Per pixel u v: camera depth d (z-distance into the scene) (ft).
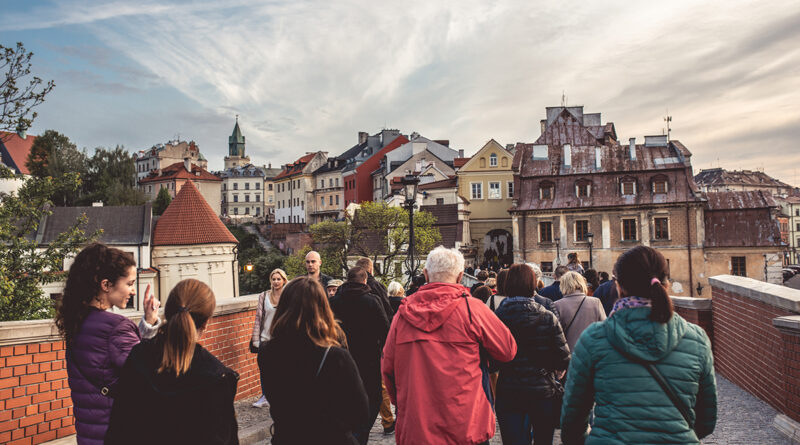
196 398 9.53
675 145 160.56
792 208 455.22
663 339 9.32
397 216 135.33
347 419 10.71
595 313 19.86
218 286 155.02
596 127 221.66
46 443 17.92
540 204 163.84
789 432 18.66
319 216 344.08
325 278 28.07
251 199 509.76
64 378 18.58
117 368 11.21
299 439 10.53
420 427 11.97
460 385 12.10
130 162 290.15
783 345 21.20
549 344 15.52
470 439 11.93
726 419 21.45
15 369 17.42
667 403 9.23
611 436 9.33
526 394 15.43
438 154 271.90
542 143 175.42
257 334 24.62
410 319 12.59
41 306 55.88
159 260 152.15
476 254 189.78
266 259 230.07
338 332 11.99
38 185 58.80
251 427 22.26
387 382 13.19
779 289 23.75
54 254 58.08
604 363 9.71
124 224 153.79
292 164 395.55
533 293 16.34
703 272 148.87
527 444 15.66
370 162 303.48
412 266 56.85
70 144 279.28
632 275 9.86
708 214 153.17
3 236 55.83
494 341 12.67
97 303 11.69
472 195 194.29
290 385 10.59
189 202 158.61
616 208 156.04
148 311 12.46
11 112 44.68
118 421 9.67
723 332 30.55
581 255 159.12
